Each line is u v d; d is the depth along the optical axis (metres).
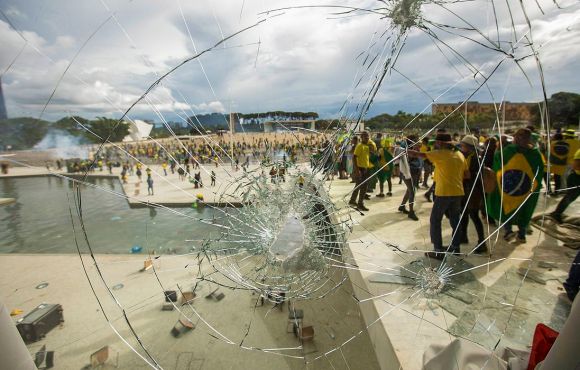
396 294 2.42
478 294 2.38
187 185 10.65
